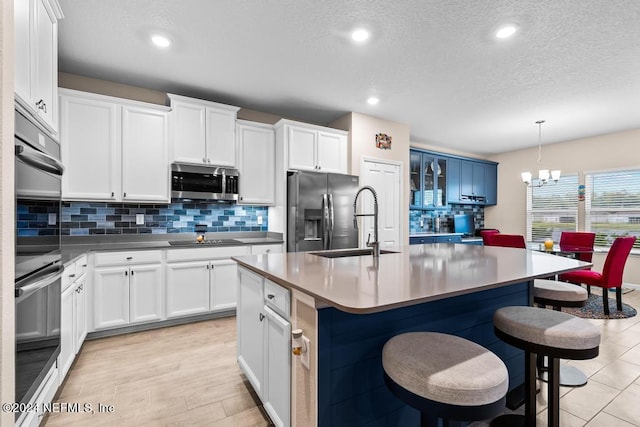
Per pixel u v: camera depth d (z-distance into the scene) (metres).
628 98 3.43
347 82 3.11
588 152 5.08
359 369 1.25
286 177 3.60
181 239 3.47
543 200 5.66
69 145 2.68
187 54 2.59
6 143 0.94
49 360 1.58
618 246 3.25
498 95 3.39
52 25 1.79
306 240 3.46
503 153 6.33
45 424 1.57
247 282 1.86
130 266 2.75
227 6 2.00
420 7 1.99
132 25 2.20
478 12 2.03
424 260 1.88
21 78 1.37
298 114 4.10
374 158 4.14
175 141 3.13
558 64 2.69
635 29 2.17
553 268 1.60
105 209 3.11
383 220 4.23
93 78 3.02
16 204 1.22
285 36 2.33
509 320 1.36
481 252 2.32
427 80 3.04
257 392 1.68
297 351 1.22
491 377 0.90
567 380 1.99
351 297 1.03
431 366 0.95
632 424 1.59
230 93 3.41
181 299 2.97
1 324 0.91
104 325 2.63
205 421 1.60
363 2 1.95
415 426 1.40
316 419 1.15
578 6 1.94
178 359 2.29
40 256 1.49
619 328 2.95
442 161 5.60
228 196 3.41
